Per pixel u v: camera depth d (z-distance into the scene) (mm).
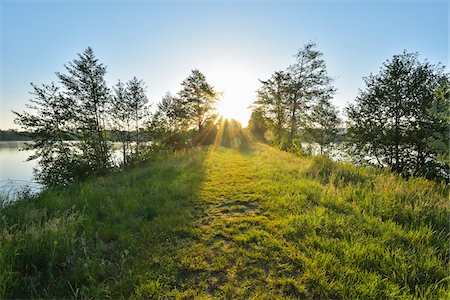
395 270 2736
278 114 24188
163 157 15531
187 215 4648
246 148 25531
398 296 2318
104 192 6270
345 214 4492
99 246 3270
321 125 20594
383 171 9742
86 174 11758
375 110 14625
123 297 2336
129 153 14602
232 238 3680
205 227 4105
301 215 4355
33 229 3279
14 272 2438
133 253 3195
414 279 2590
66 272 2719
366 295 2336
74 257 2875
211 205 5398
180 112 24688
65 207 4996
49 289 2400
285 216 4418
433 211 4395
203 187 7020
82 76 12711
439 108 9430
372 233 3684
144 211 4793
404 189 5770
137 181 8219
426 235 3447
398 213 4430
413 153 13422
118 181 8570
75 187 7895
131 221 4289
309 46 20328
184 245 3461
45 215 4027
